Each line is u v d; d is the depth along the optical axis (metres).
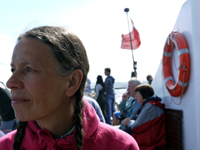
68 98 0.78
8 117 2.15
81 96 0.81
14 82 0.64
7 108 2.12
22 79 0.65
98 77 5.59
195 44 2.14
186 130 2.46
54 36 0.70
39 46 0.67
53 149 0.72
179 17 2.66
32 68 0.65
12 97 0.66
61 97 0.71
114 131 0.89
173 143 2.63
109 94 5.71
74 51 0.75
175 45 2.60
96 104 2.04
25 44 0.67
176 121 2.58
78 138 0.73
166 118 2.83
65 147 0.74
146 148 2.60
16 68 0.69
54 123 0.75
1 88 2.12
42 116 0.67
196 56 2.13
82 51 0.81
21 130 0.79
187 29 2.44
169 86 2.78
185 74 2.36
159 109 2.74
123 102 3.71
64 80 0.71
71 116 0.80
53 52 0.68
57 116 0.75
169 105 2.98
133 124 2.74
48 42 0.68
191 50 2.33
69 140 0.75
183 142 2.53
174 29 2.83
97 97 5.50
